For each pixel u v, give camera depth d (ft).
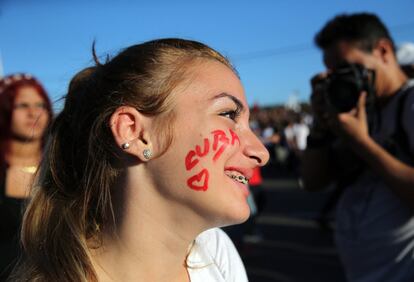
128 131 3.10
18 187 6.18
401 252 5.74
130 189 3.17
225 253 4.03
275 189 34.99
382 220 5.90
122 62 3.39
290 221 22.67
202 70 3.22
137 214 3.15
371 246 6.01
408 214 5.70
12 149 6.60
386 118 5.97
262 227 21.50
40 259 3.31
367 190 6.16
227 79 3.27
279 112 51.31
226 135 3.09
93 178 3.34
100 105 3.35
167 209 3.14
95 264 3.26
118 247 3.23
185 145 3.04
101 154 3.29
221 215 3.06
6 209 5.84
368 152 5.63
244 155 3.21
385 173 5.52
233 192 3.10
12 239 5.66
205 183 3.00
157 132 3.08
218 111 3.14
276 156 49.19
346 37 6.06
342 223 6.51
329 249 17.35
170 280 3.36
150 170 3.11
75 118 3.57
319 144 7.04
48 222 3.45
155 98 3.08
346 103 5.78
